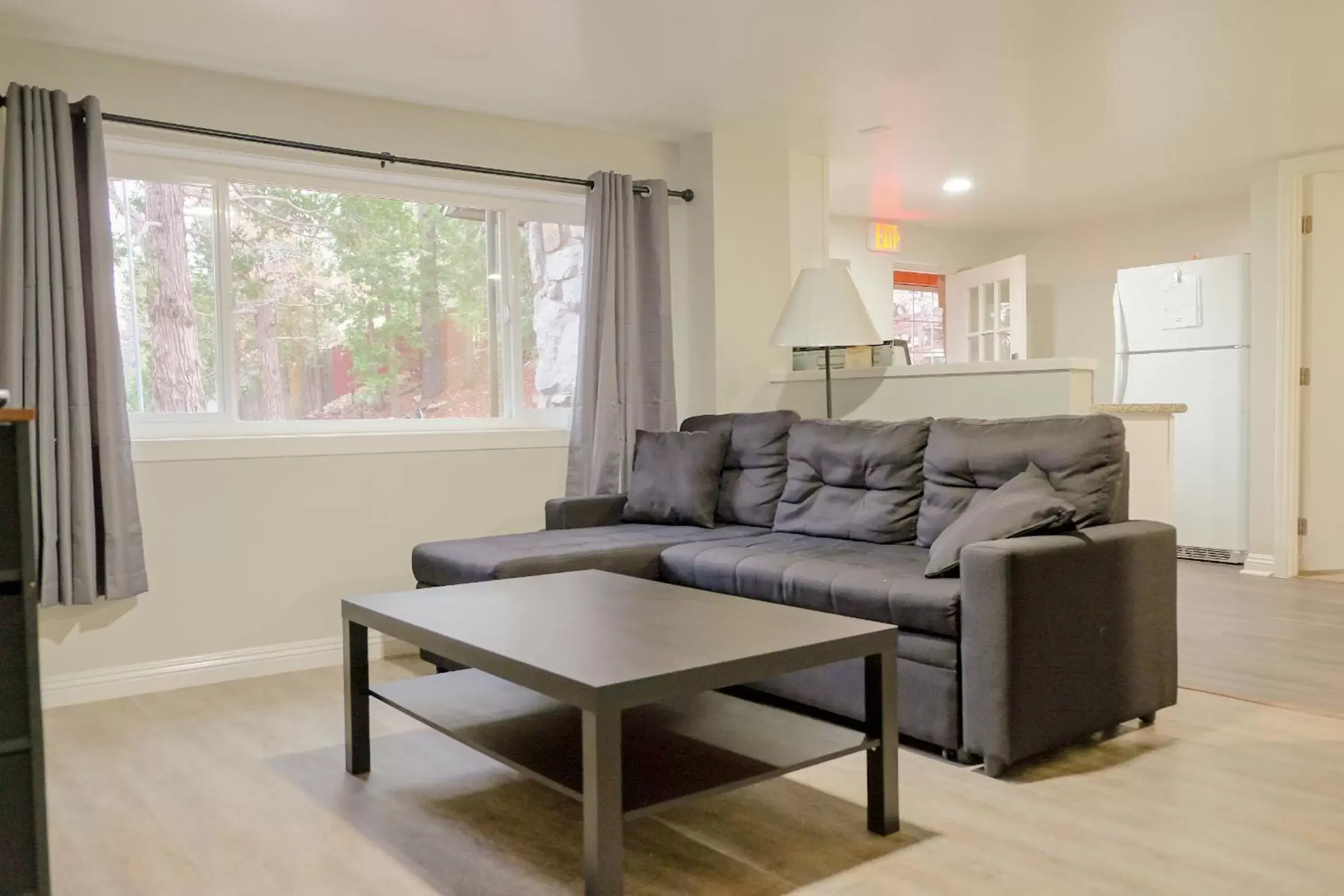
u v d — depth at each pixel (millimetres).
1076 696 2555
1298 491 5332
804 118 4312
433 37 3281
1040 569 2443
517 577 3078
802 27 3270
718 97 3994
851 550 3223
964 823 2176
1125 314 6102
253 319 3799
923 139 4680
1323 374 5285
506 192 4328
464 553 3309
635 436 4340
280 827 2223
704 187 4594
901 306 7086
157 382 3584
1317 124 4539
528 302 4449
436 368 4242
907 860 2000
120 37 3225
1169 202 6215
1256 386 5406
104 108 3357
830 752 2047
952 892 1862
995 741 2395
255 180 3764
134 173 3516
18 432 1643
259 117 3654
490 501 4203
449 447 4082
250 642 3637
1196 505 5832
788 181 4812
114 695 3344
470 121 4137
